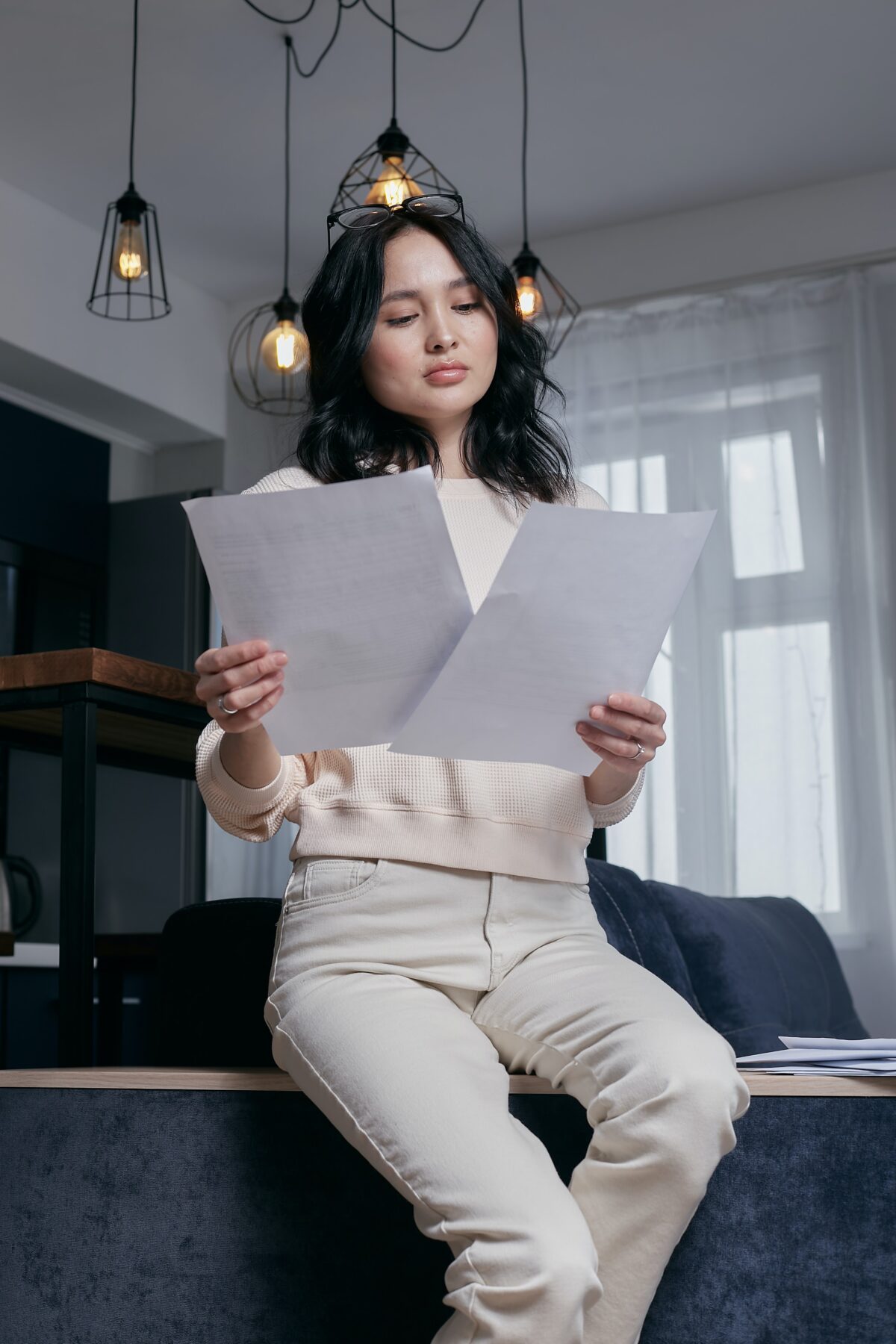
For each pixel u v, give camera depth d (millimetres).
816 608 4254
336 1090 1090
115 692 1626
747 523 4371
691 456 4469
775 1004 2451
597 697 1155
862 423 4281
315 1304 1199
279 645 1124
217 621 4484
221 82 3711
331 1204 1208
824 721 4188
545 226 4617
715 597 4363
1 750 4195
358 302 1404
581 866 1295
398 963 1192
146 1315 1249
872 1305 1106
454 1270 983
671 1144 1020
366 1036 1099
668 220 4555
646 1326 1144
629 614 1110
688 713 4316
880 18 3504
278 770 1267
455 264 1410
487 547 1378
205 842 4195
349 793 1249
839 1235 1123
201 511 1069
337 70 3668
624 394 4566
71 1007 1537
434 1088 1045
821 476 4320
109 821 4281
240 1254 1228
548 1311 936
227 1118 1253
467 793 1226
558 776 1279
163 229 4480
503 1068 1140
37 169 4102
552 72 3699
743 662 4293
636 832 4289
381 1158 1045
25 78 3672
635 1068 1055
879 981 3984
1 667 1623
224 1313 1225
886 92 3846
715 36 3564
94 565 4594
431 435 1438
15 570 4312
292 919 1245
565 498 1478
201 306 4883
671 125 3988
